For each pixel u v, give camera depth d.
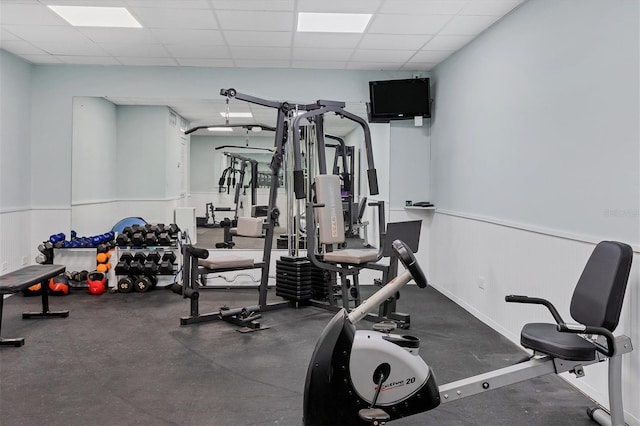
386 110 6.15
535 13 3.70
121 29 4.74
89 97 6.17
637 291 2.59
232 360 3.55
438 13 4.22
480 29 4.61
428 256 6.41
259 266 4.91
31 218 6.07
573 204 3.18
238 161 6.88
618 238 2.75
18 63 5.74
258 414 2.70
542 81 3.58
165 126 6.84
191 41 5.10
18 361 3.49
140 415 2.67
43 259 5.78
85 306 5.15
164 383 3.12
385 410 2.11
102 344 3.89
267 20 4.45
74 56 5.71
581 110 3.11
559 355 2.31
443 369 3.38
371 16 4.33
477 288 4.76
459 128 5.29
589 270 2.59
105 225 6.68
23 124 5.88
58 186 6.11
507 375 2.35
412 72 6.32
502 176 4.23
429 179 6.38
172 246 6.05
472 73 4.93
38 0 4.02
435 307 5.17
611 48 2.82
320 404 2.07
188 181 6.90
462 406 2.81
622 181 2.72
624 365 2.68
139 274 5.88
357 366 2.07
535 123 3.68
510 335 4.04
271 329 4.34
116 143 6.76
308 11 4.21
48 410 2.72
